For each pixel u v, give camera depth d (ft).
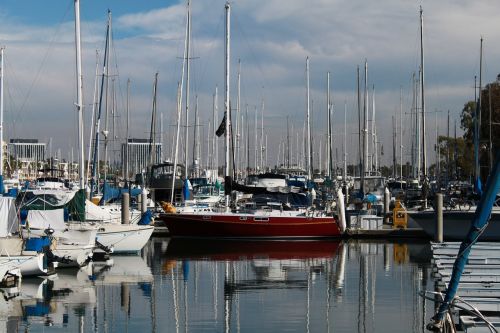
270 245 138.92
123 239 122.42
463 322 47.91
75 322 68.95
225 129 149.07
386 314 72.38
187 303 78.69
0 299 80.33
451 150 298.97
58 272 101.91
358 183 232.32
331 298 81.66
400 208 157.79
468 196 166.09
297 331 65.10
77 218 113.80
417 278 96.73
